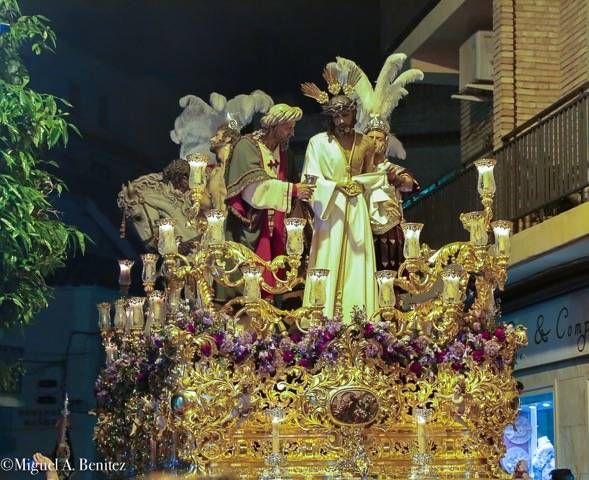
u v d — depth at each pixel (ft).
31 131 34.71
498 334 29.04
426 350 28.12
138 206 38.47
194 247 31.58
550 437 49.39
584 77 49.80
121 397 33.22
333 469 27.07
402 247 31.55
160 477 16.03
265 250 30.83
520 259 46.03
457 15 55.98
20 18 35.76
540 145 47.44
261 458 27.37
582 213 41.81
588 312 45.21
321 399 27.37
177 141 39.70
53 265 36.11
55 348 70.74
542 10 53.16
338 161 30.27
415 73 33.68
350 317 29.37
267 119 31.32
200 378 27.14
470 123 61.00
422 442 27.53
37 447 68.39
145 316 34.94
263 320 27.76
